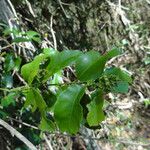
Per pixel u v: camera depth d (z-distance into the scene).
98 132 1.35
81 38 1.74
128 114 1.70
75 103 0.32
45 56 0.36
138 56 1.89
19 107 0.90
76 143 1.20
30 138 0.90
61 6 1.56
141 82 1.85
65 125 0.32
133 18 2.00
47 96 0.41
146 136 1.66
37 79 0.39
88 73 0.31
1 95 0.85
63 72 1.09
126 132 1.60
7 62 0.87
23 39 0.85
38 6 1.53
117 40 1.87
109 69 0.34
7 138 0.91
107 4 1.82
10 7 1.17
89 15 1.78
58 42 1.46
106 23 1.84
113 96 1.61
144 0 2.06
